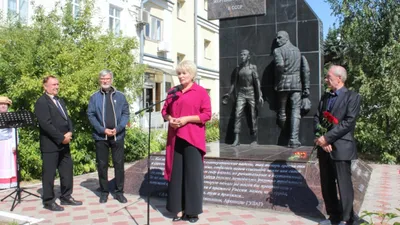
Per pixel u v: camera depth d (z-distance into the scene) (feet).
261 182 16.66
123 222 14.25
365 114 31.19
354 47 32.78
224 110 26.16
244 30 25.73
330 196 13.46
